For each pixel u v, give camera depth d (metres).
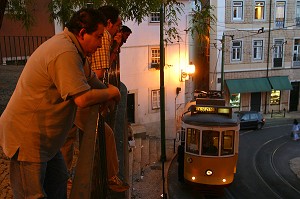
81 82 1.88
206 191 14.45
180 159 15.55
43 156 2.04
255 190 16.08
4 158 4.66
